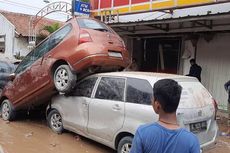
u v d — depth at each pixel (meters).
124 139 6.35
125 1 14.63
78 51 7.72
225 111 11.89
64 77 7.95
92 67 7.84
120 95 6.60
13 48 30.52
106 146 7.52
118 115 6.50
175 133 2.37
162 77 6.28
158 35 14.32
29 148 7.27
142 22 12.41
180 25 13.16
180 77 6.45
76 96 7.70
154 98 2.51
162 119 2.45
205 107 6.24
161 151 2.35
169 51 14.31
